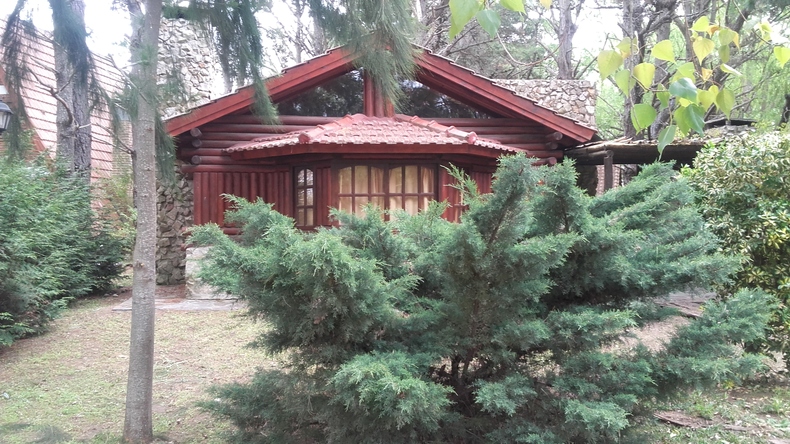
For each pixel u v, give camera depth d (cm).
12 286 688
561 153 1044
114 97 386
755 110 1720
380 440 292
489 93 978
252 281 300
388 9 414
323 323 294
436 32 1777
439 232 340
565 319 306
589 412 272
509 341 301
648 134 1255
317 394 302
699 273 333
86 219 1070
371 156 870
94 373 587
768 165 516
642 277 332
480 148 860
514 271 291
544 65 2416
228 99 891
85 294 1055
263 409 324
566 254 309
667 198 369
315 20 440
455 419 309
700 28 217
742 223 525
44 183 936
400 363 279
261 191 948
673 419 438
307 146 822
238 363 603
